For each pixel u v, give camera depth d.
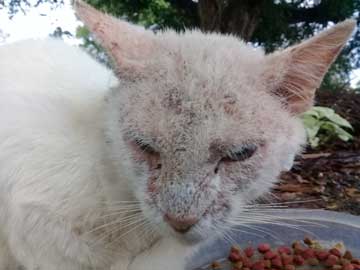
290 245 0.28
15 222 0.18
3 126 0.18
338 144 0.50
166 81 0.16
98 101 0.18
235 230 0.26
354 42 0.84
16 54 0.20
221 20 0.63
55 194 0.17
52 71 0.19
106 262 0.19
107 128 0.17
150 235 0.19
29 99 0.18
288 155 0.18
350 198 0.38
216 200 0.16
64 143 0.17
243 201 0.18
